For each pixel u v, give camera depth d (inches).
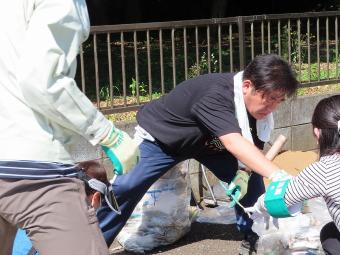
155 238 167.3
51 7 89.3
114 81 345.7
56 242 91.1
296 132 231.8
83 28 93.9
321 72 278.4
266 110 131.0
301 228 152.0
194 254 166.2
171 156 146.3
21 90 88.2
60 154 92.6
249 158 126.6
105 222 142.0
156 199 167.0
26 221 92.2
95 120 92.5
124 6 592.1
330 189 108.6
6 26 91.0
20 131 90.2
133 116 215.0
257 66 126.0
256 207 124.6
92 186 108.7
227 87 132.9
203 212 196.5
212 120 131.9
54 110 88.5
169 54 422.0
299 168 187.3
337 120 110.0
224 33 414.6
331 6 659.4
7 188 90.9
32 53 86.7
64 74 89.7
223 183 166.6
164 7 622.8
